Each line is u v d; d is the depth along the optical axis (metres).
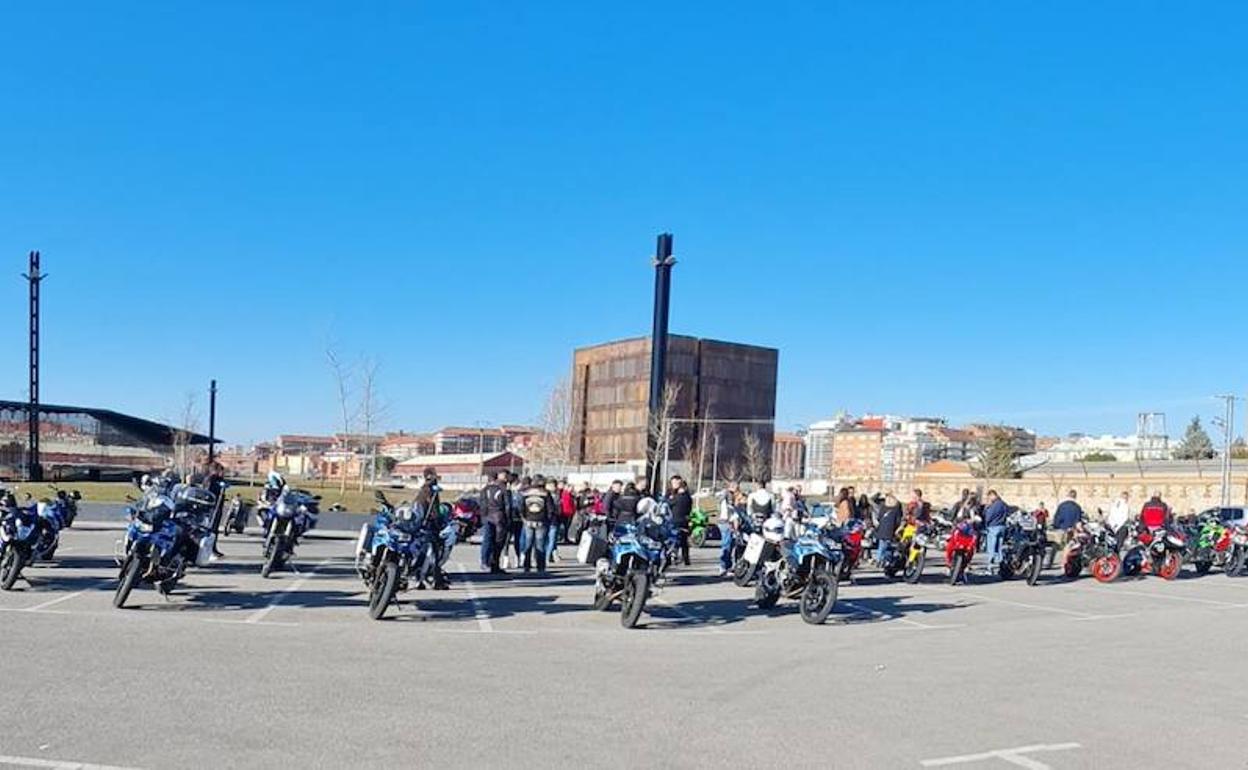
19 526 13.93
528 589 16.77
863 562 23.72
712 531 33.75
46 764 6.26
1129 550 23.31
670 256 28.03
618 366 109.62
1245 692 9.82
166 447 78.88
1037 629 14.12
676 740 7.39
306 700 8.11
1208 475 70.38
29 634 10.51
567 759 6.80
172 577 12.94
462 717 7.78
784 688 9.41
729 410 110.25
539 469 79.56
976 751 7.40
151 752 6.58
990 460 98.25
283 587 15.55
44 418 73.62
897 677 10.14
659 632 12.81
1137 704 9.12
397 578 12.91
